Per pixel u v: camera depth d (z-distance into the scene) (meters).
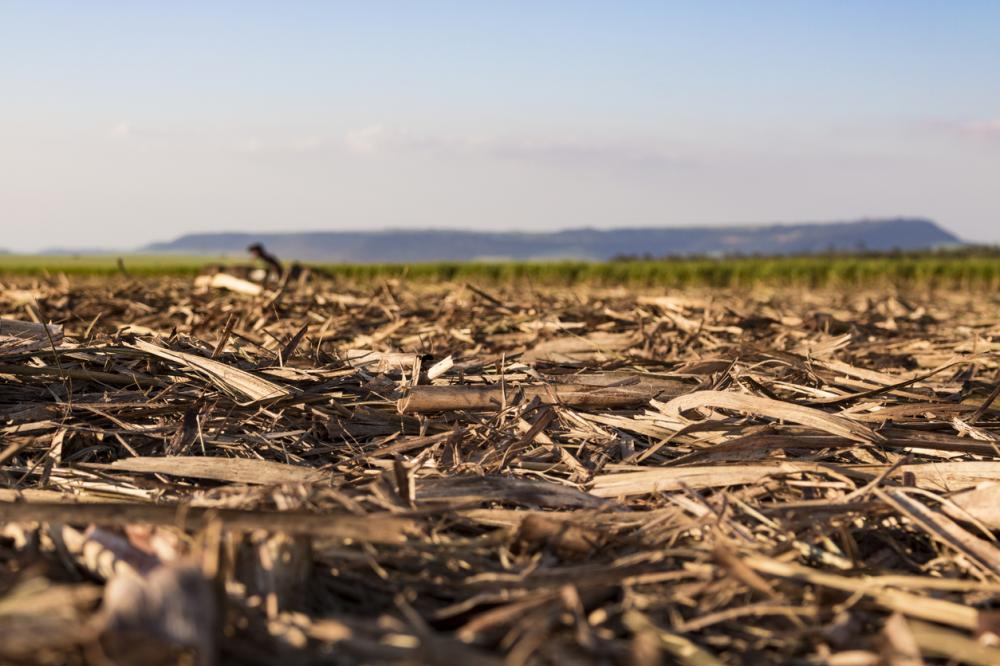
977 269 30.34
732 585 2.31
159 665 1.70
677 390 4.51
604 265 35.09
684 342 7.16
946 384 5.08
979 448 3.52
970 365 5.74
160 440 3.75
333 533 2.21
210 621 1.71
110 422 3.91
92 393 4.33
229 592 2.10
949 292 24.25
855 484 3.16
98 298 10.80
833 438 3.54
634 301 10.18
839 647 2.09
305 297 11.08
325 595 2.20
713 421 3.75
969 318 11.27
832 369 5.21
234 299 10.84
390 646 1.80
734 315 8.77
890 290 22.58
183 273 32.91
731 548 2.54
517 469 3.42
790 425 3.88
